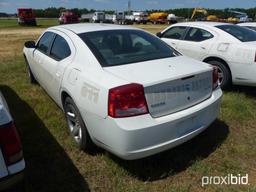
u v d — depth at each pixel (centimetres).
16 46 1688
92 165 365
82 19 5950
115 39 404
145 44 414
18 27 4234
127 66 353
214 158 379
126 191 321
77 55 393
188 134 340
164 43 439
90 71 355
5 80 732
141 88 304
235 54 602
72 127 415
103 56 370
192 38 697
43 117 502
